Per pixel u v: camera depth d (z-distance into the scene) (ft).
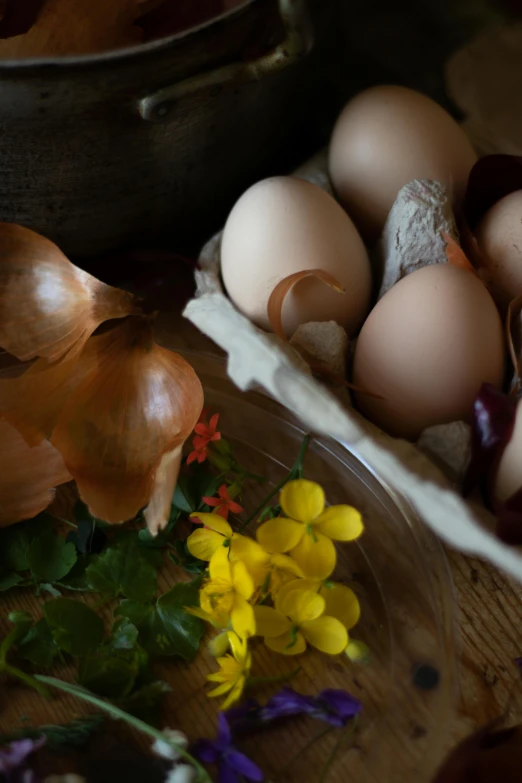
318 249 1.12
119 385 1.16
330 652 1.07
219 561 1.08
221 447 1.21
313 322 1.14
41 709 1.07
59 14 1.15
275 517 1.16
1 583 1.12
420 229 1.15
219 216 1.37
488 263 1.16
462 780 1.01
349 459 1.23
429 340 1.06
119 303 1.15
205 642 1.10
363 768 1.04
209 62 1.12
